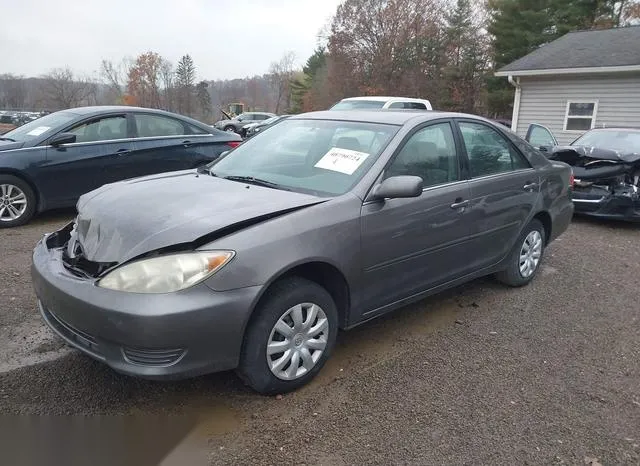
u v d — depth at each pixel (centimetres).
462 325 412
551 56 1780
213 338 263
